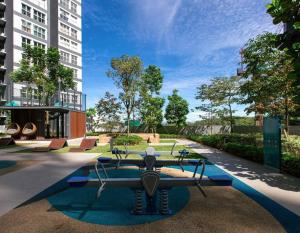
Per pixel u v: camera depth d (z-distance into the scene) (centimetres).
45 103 2681
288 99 1241
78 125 2809
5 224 383
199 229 362
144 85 2520
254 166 891
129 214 420
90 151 1398
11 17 4075
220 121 2684
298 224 379
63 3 4791
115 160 648
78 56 5169
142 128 3105
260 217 406
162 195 420
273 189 573
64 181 670
